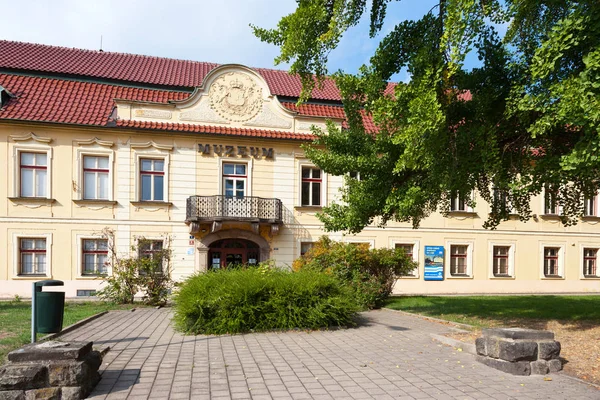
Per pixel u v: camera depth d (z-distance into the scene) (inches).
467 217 812.0
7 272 635.5
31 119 630.5
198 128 697.0
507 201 372.2
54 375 166.6
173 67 850.8
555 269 864.3
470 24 248.7
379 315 442.0
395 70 338.0
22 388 163.3
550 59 241.9
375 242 768.3
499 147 319.6
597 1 225.6
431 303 543.5
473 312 444.1
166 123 690.8
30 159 654.5
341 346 279.1
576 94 226.5
